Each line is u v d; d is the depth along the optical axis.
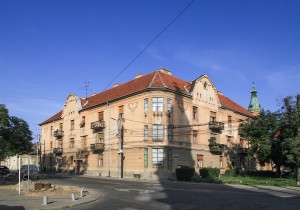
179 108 46.84
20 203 17.55
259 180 37.19
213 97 53.47
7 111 32.06
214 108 53.34
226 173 48.16
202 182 36.94
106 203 17.95
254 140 43.91
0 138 33.66
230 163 55.97
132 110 47.50
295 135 37.78
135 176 45.38
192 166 47.53
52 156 68.75
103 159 52.56
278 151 42.62
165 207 16.00
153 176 43.47
